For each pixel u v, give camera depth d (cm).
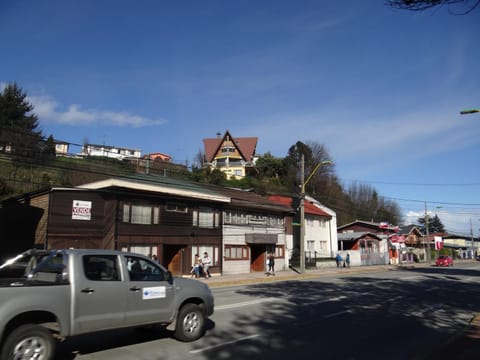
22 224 2291
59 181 3438
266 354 747
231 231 3073
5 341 564
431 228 12712
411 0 608
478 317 1145
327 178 7888
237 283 2452
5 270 696
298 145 8006
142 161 4381
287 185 7375
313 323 1066
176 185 2702
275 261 3506
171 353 733
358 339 889
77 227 2227
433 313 1270
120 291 699
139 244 2433
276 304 1394
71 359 686
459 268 4572
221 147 8156
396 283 2317
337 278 2761
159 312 760
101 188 2341
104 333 878
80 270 657
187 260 2692
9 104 5278
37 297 595
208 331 931
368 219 8456
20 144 3394
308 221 4503
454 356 706
